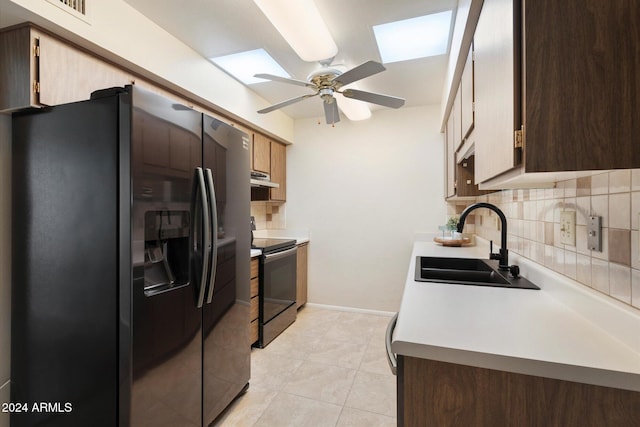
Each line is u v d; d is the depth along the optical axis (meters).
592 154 0.69
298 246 3.49
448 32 1.90
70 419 1.28
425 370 0.78
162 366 1.31
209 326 1.60
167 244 1.48
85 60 1.52
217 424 1.68
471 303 1.09
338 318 3.35
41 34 1.34
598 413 0.67
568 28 0.71
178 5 1.66
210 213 1.56
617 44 0.68
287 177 3.84
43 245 1.32
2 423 1.40
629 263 0.78
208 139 1.59
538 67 0.72
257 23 1.82
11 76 1.33
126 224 1.17
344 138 3.62
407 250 3.41
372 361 2.38
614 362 0.67
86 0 1.44
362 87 2.76
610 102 0.69
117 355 1.19
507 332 0.84
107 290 1.20
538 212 1.39
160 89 1.98
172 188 1.35
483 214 2.80
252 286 2.54
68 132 1.27
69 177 1.27
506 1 0.86
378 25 1.82
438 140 3.29
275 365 2.32
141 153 1.20
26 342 1.36
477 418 0.74
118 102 1.19
